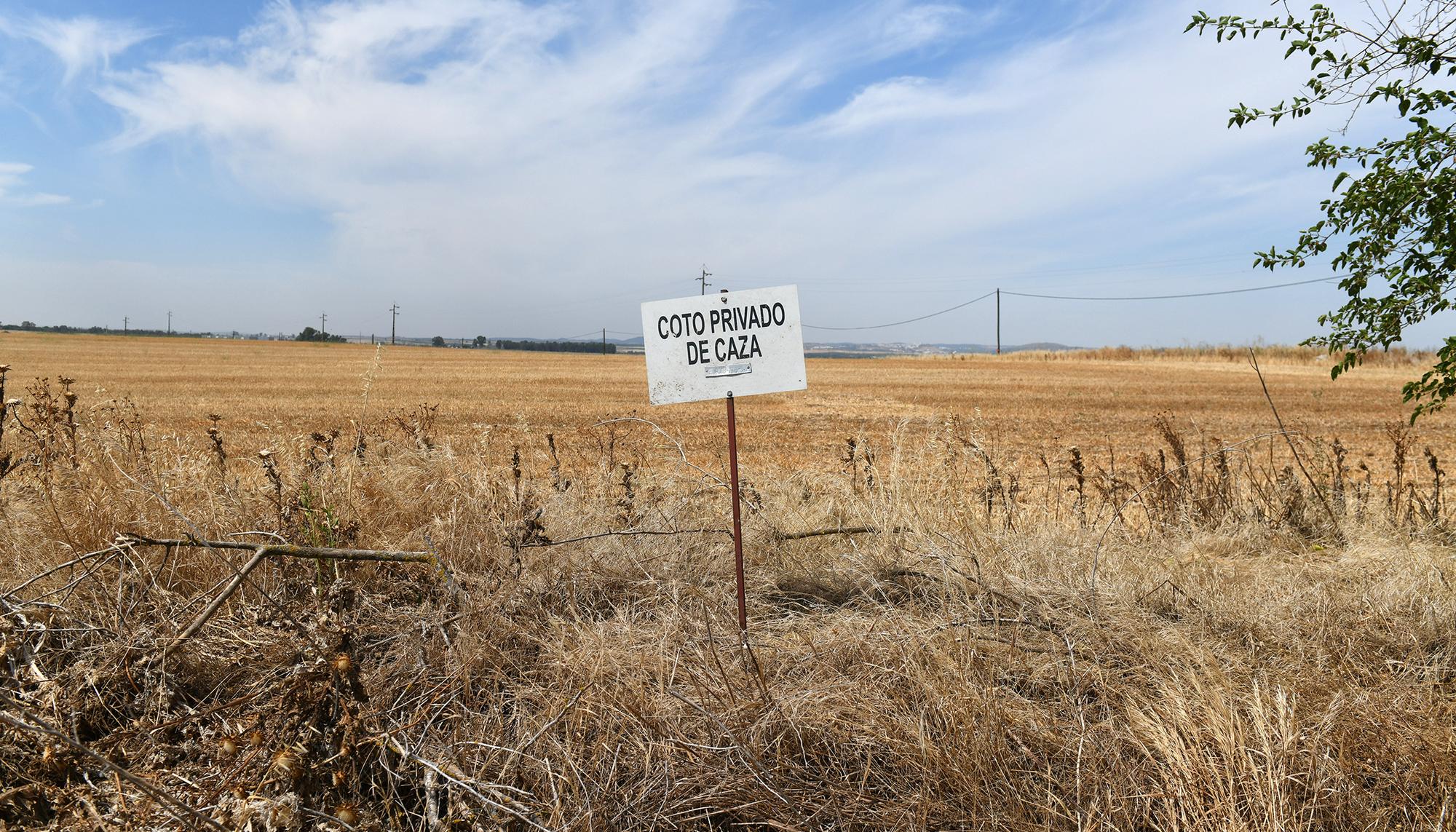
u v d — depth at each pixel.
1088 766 2.87
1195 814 2.60
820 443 14.25
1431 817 2.72
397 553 3.68
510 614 4.05
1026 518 6.44
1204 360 66.94
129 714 3.16
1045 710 3.32
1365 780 2.92
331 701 2.67
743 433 15.70
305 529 4.30
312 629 2.98
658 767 2.91
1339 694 3.16
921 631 3.74
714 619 4.11
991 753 2.89
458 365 55.47
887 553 5.10
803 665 3.57
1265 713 2.98
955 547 4.95
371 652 3.67
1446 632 4.02
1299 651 3.76
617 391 30.67
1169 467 10.60
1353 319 5.60
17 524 4.55
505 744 3.05
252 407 21.73
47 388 5.62
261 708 2.80
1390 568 5.02
